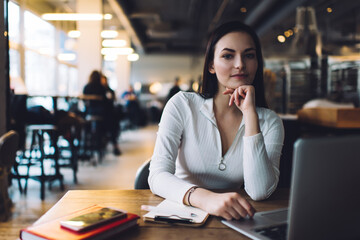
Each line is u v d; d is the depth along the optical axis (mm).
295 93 5172
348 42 9516
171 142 1202
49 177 3533
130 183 4062
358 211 646
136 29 12586
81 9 8219
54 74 10609
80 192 1077
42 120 4309
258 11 9430
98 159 5699
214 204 860
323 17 9344
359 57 6570
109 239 716
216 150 1199
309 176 589
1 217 2691
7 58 3221
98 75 6012
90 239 669
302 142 581
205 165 1208
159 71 18000
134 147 7426
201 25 13531
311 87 5172
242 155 1187
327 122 2559
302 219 603
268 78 3754
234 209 843
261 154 1042
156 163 1145
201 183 1224
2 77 3146
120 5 8914
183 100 1266
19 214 2828
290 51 8820
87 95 5914
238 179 1207
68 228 692
